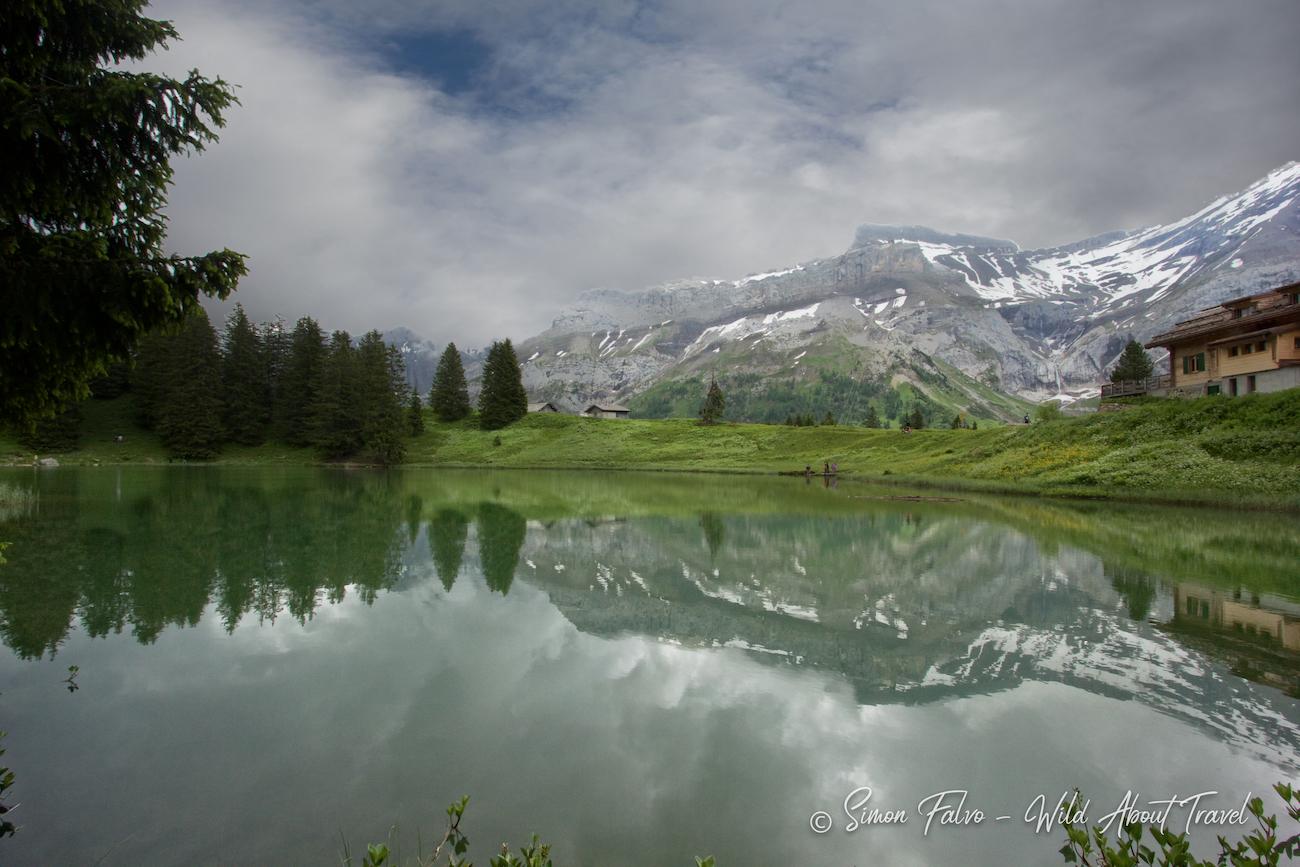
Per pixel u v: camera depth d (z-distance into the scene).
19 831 6.15
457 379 110.12
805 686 9.77
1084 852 4.54
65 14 7.84
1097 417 49.06
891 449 71.94
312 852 5.82
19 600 14.34
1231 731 8.17
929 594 15.27
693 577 17.27
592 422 105.12
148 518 27.42
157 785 6.97
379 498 38.44
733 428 99.00
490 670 10.48
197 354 81.12
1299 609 13.70
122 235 8.30
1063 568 17.98
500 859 4.40
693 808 6.56
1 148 7.20
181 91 7.86
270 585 15.97
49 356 7.79
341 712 8.84
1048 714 8.70
